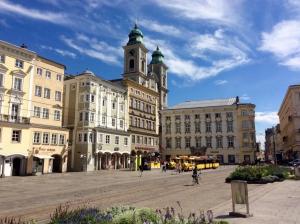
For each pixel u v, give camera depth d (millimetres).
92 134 54781
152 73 86000
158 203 15500
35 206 15023
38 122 45656
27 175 41812
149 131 76062
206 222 8250
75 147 54625
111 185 26578
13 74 42031
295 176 28828
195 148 87250
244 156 83688
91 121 54969
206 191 20859
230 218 10836
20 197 18625
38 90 46156
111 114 61281
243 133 84625
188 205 14633
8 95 41156
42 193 20781
